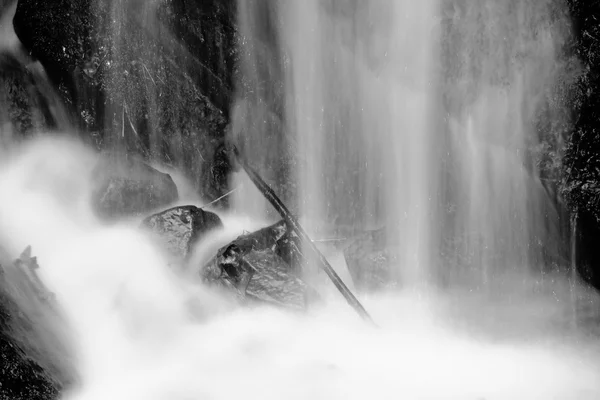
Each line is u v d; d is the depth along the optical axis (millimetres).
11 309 21344
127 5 32156
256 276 26969
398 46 30875
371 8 31266
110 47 32094
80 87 31938
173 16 33031
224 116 34375
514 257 29609
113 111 32469
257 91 34625
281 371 23203
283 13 33469
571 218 27469
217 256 27172
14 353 19953
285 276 27000
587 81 26594
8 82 31938
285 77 34250
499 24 28156
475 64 28984
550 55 27344
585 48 26547
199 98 33938
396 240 31062
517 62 28062
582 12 26375
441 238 30781
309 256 29391
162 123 33375
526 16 27562
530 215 29000
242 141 34750
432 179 31328
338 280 28328
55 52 31328
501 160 29328
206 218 29688
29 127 31859
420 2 29938
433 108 30672
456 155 30500
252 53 34281
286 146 34625
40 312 22812
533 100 27953
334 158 34000
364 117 32906
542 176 28000
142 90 32844
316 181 34406
